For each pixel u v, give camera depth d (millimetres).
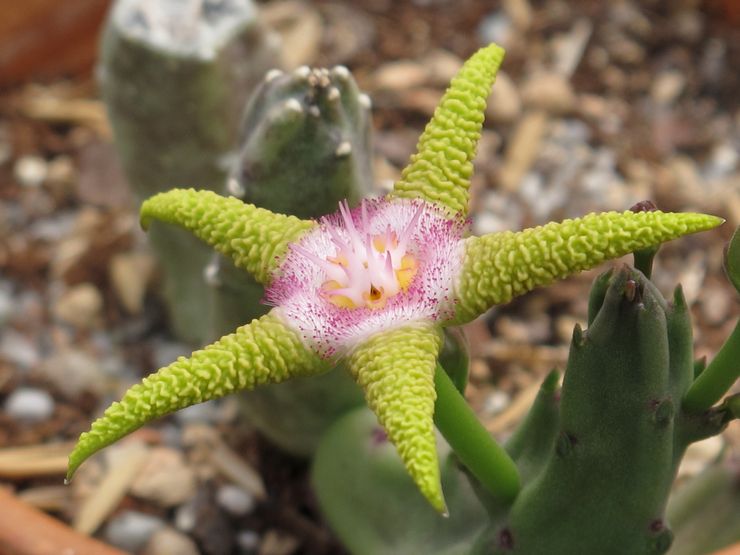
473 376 135
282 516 121
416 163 70
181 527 120
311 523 121
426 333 63
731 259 72
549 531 81
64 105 168
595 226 60
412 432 55
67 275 146
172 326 142
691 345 76
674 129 167
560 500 79
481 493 84
